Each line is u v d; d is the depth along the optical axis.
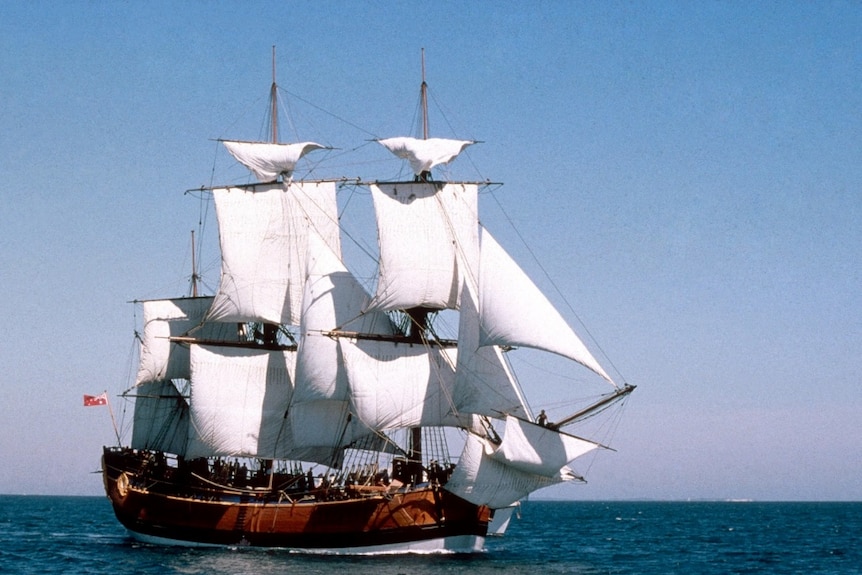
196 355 87.19
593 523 184.12
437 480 73.38
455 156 80.25
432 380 79.44
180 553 77.00
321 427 81.81
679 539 120.19
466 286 75.06
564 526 164.50
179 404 93.38
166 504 82.56
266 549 77.31
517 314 68.56
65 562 73.06
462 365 74.56
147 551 79.62
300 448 84.62
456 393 74.69
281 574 62.50
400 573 62.69
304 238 87.69
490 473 68.62
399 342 80.38
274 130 91.06
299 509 75.94
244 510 78.38
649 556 88.38
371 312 79.81
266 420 86.19
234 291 87.50
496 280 69.50
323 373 80.56
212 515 79.94
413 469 78.44
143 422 93.44
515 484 69.38
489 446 69.25
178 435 92.50
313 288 81.38
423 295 78.88
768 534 136.12
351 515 73.50
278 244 87.88
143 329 93.44
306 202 88.06
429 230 79.56
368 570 64.31
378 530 72.69
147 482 87.00
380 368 79.56
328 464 82.62
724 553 93.62
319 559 71.19
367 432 80.06
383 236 79.31
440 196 80.06
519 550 89.19
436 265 79.06
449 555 72.44
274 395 86.75
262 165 87.94
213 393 86.56
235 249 88.00
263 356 87.50
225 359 87.38
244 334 90.50
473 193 80.94
